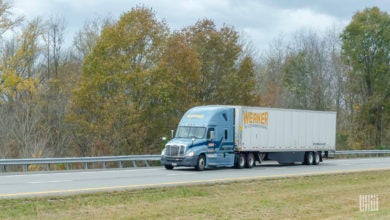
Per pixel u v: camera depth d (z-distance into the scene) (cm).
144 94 5175
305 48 8794
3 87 5200
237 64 6150
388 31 8181
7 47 5466
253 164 3772
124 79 5075
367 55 8344
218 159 3497
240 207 1873
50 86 5759
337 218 1691
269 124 3869
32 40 5353
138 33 5225
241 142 3628
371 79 8388
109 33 5178
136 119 5069
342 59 8450
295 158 4144
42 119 5500
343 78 8662
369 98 8406
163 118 5266
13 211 1652
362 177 3189
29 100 5259
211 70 5891
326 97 8519
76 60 6812
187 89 5506
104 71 5069
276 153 3975
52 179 2678
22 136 5047
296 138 4116
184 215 1684
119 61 5094
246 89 5919
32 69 5975
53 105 5594
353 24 8300
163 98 5166
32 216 1594
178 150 3359
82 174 3045
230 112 3606
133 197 2014
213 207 1844
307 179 2936
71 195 1969
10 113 5219
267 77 9000
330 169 3762
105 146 4972
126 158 3747
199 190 2283
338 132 8038
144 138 5119
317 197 2220
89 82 5062
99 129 5031
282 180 2825
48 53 6331
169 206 1839
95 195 2003
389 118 8412
